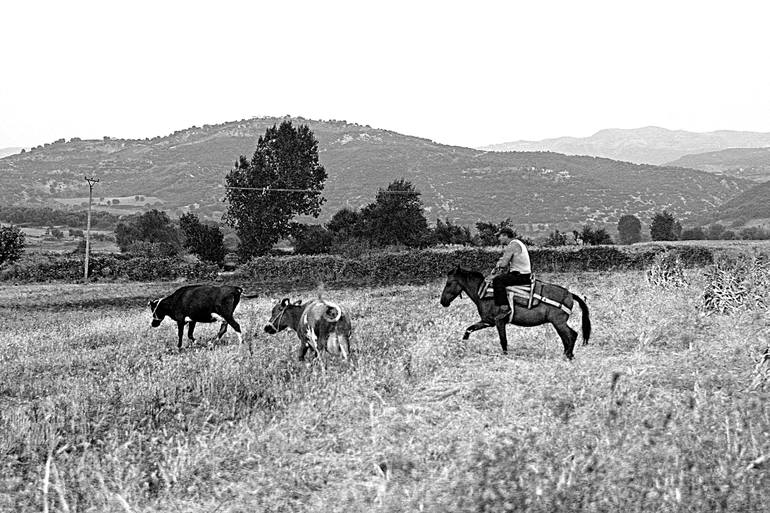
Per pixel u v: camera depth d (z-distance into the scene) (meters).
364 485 7.46
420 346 14.55
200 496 8.01
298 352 16.20
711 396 9.01
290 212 74.81
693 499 6.00
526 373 12.21
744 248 47.72
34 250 89.50
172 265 54.78
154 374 13.90
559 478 6.33
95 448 9.95
